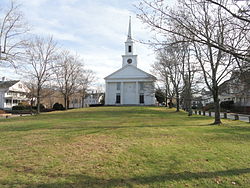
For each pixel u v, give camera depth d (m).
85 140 7.97
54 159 5.44
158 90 35.69
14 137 8.77
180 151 6.32
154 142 7.66
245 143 7.62
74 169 4.68
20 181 3.99
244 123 15.27
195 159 5.49
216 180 4.14
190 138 8.58
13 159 5.43
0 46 18.11
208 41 4.99
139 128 11.55
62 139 8.17
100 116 22.48
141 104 50.66
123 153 6.05
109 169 4.69
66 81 39.44
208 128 11.88
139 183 3.96
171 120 17.64
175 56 24.67
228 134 9.66
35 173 4.42
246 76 5.77
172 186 3.84
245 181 4.10
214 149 6.62
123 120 17.55
